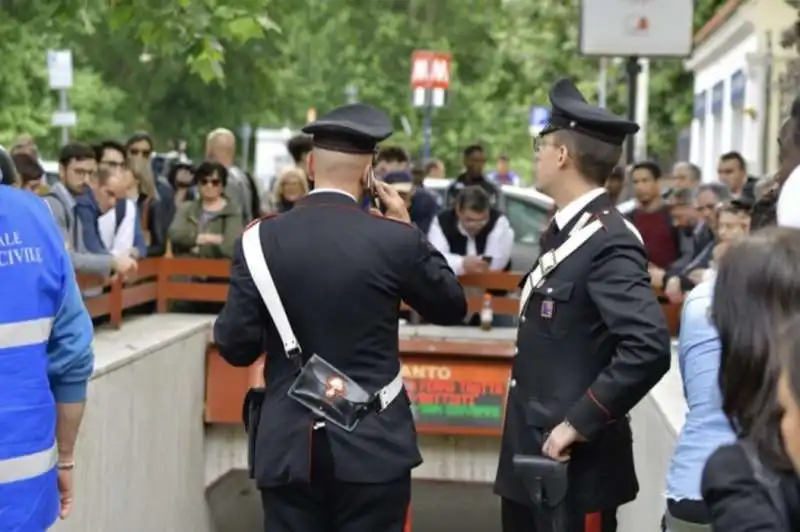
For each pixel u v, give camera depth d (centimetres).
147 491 767
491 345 895
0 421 391
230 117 2920
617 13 1181
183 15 1053
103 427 671
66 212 749
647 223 935
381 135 481
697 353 356
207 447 930
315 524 486
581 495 457
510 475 472
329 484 475
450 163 3844
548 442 448
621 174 955
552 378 456
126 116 2905
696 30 2566
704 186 996
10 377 395
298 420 473
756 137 1931
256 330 482
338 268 470
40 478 402
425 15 2917
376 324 475
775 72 1742
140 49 2553
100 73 2766
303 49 3117
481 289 923
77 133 2884
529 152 4134
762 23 1947
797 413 221
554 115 464
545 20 2775
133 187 957
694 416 359
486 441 916
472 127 3809
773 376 248
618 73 2616
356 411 471
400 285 477
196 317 926
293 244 472
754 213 407
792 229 262
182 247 952
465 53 3009
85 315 425
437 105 2011
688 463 356
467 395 897
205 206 952
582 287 450
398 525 486
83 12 1158
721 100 2534
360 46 2845
